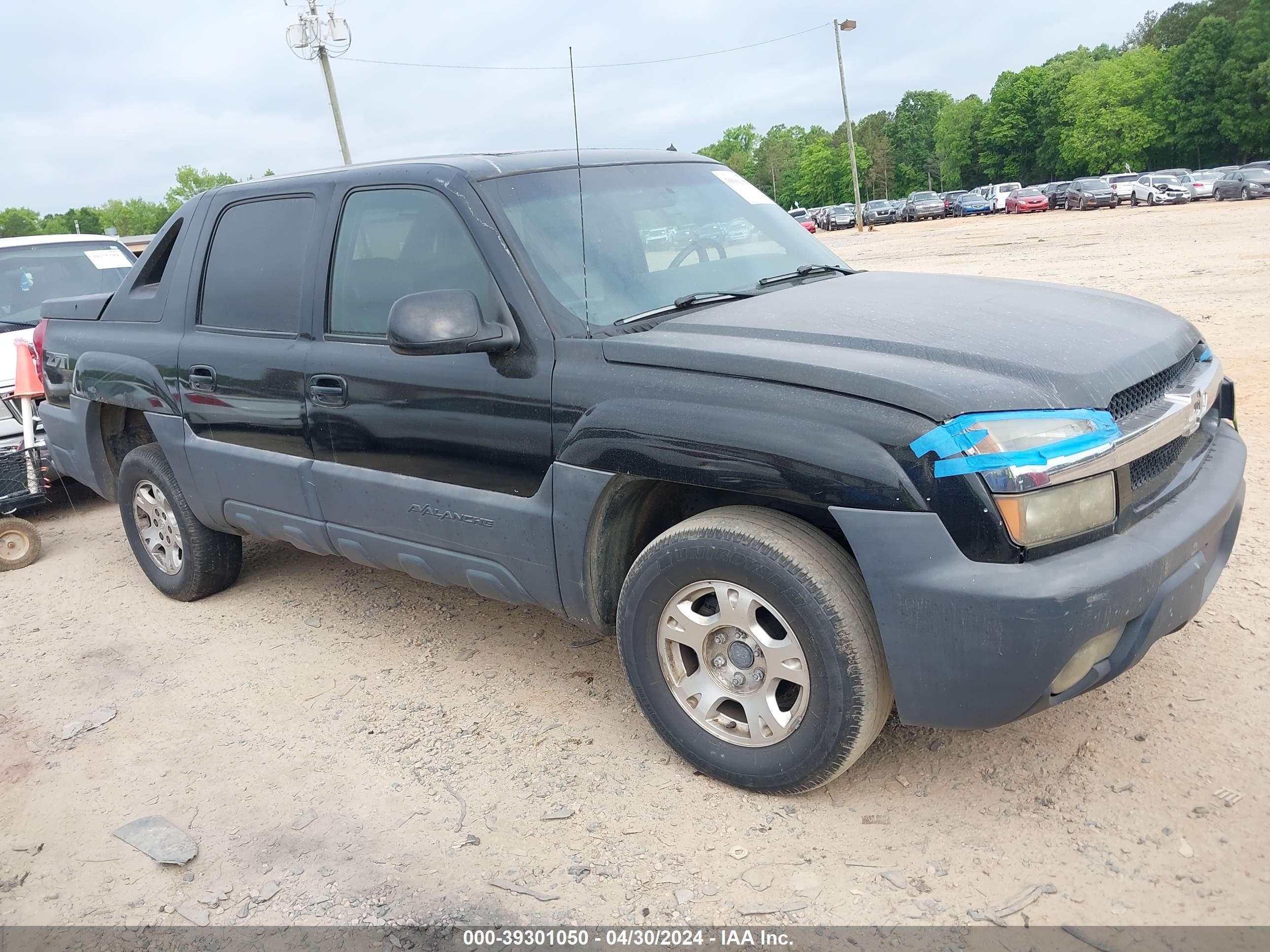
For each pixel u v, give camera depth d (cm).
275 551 547
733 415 259
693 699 294
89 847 294
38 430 628
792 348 269
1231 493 279
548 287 309
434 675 383
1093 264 1594
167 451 442
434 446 332
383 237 351
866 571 243
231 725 359
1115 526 244
